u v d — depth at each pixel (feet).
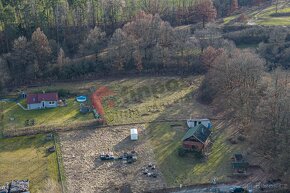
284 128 305.73
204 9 598.75
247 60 401.08
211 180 312.91
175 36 524.52
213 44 519.19
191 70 517.14
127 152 351.25
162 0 634.02
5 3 559.79
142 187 306.55
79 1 562.25
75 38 550.36
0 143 368.07
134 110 425.69
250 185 306.35
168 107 432.25
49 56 506.89
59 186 309.22
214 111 421.18
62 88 478.59
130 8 599.98
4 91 467.93
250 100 374.84
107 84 488.85
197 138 345.51
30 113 422.41
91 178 319.06
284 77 409.69
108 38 553.23
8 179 315.58
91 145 363.76
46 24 547.49
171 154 348.38
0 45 526.16
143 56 526.16
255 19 620.90
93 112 421.18
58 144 365.20
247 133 370.32
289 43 524.11
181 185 306.35
